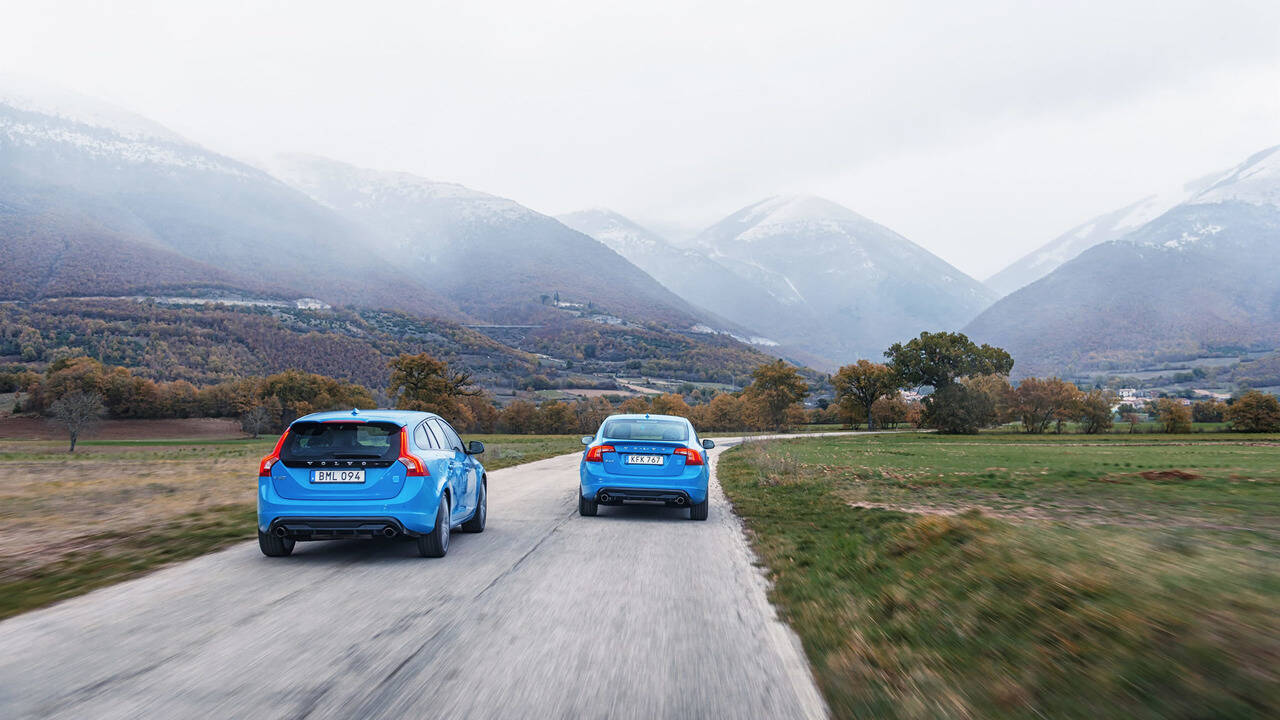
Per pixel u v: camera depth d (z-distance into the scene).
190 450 65.31
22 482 20.31
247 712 3.58
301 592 6.39
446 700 3.78
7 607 5.81
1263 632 4.73
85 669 4.24
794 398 119.50
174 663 4.36
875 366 117.25
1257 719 3.37
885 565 7.43
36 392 127.62
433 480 8.06
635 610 5.79
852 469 23.94
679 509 13.21
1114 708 3.56
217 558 8.12
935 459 32.81
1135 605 5.44
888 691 3.91
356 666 4.34
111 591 6.42
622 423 12.53
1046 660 4.32
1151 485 18.81
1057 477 21.31
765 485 17.89
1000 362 107.88
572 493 15.59
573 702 3.78
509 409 129.25
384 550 8.71
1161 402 102.06
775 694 3.92
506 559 8.07
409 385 81.31
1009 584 6.33
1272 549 8.52
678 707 3.72
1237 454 43.09
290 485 7.77
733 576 7.15
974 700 3.74
